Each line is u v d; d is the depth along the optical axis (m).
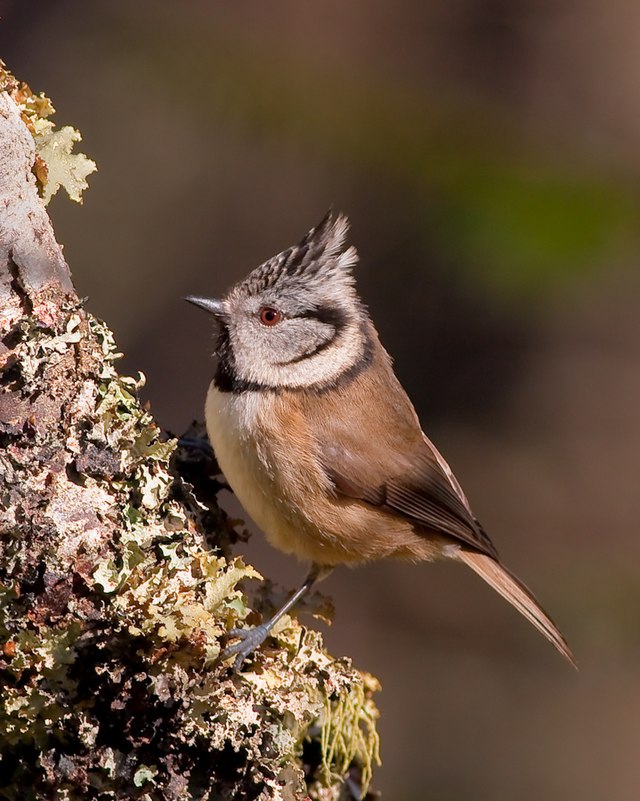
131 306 17.33
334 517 8.88
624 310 18.55
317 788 7.98
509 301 12.04
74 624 6.39
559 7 17.78
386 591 17.45
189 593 6.63
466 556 9.87
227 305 8.87
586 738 15.82
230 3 14.94
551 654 16.66
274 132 9.66
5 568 6.43
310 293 8.85
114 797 6.47
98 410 6.85
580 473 18.17
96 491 6.69
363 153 9.38
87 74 15.84
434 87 9.80
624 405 18.56
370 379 9.11
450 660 16.89
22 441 6.64
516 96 14.84
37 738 6.41
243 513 16.05
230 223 17.80
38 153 7.25
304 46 10.11
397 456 9.12
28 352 6.71
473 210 8.98
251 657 6.96
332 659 7.55
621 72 17.53
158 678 6.41
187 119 10.31
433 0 16.77
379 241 17.69
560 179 8.89
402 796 15.40
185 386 17.20
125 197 17.22
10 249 6.86
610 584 15.66
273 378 8.77
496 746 15.89
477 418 18.56
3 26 16.16
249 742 6.55
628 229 8.73
